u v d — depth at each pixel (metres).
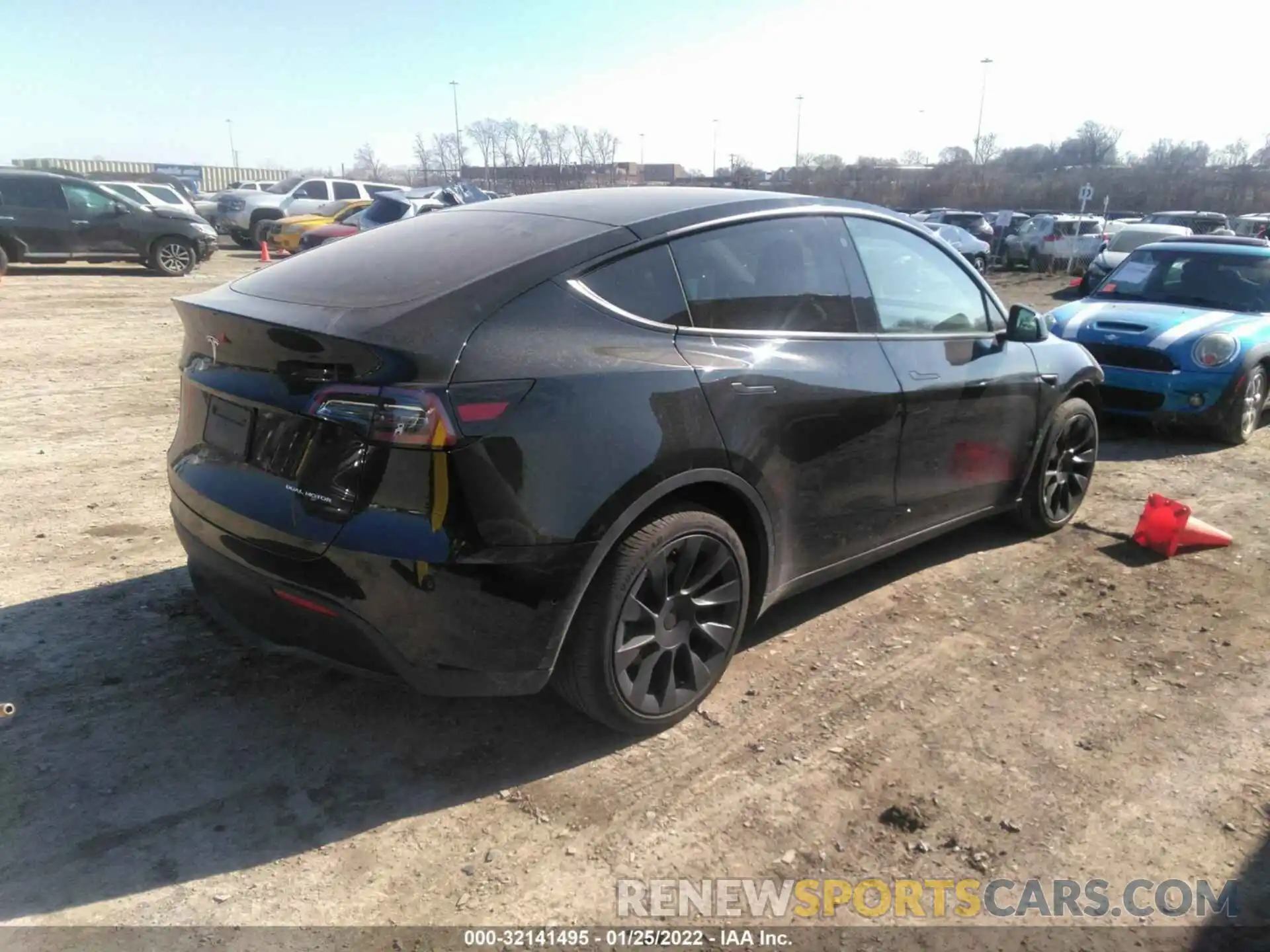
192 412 3.08
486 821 2.65
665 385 2.83
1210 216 27.42
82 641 3.54
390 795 2.75
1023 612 4.08
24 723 3.01
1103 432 7.57
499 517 2.50
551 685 2.95
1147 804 2.79
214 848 2.51
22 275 17.08
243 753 2.92
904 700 3.33
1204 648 3.77
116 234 17.30
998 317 4.41
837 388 3.37
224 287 3.21
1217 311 7.70
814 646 3.72
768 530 3.25
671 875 2.47
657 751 3.00
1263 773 2.95
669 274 3.05
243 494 2.74
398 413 2.43
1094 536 5.04
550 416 2.58
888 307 3.77
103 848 2.49
